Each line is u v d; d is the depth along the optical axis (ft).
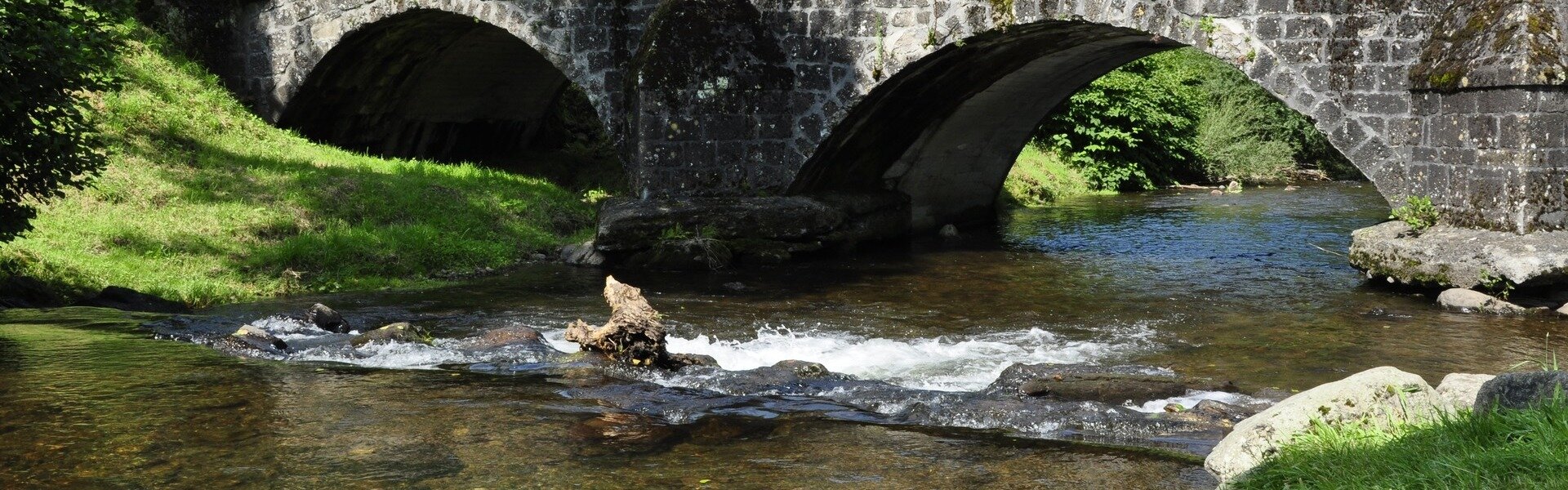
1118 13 44.39
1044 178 80.43
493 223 51.67
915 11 48.70
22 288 34.91
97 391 22.48
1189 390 24.22
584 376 25.09
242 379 23.97
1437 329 33.53
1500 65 37.29
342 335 30.12
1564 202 37.58
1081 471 18.22
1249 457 16.66
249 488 16.96
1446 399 18.79
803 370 25.31
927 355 30.17
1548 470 13.91
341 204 49.16
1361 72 41.42
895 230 56.90
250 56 63.31
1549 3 37.93
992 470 18.28
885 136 54.60
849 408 22.59
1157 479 17.80
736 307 37.70
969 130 59.00
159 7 61.87
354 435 19.86
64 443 18.95
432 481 17.43
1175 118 94.12
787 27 50.90
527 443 19.65
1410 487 14.30
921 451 19.44
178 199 46.83
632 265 47.37
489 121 72.69
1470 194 38.73
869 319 35.50
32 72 30.73
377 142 68.64
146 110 53.78
